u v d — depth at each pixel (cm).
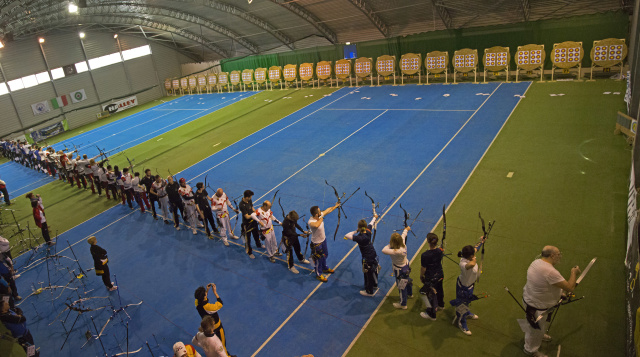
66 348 876
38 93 3491
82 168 1816
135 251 1234
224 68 4178
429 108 2078
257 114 2652
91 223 1499
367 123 2005
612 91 1838
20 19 2756
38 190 2055
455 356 684
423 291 750
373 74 3159
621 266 809
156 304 969
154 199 1391
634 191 896
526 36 2452
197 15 3512
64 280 1148
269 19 3378
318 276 943
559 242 910
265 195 1410
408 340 733
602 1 2252
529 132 1538
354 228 1112
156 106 3872
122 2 2995
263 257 1091
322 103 2617
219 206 1142
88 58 3803
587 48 2280
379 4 2834
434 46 2798
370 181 1373
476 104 2008
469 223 1041
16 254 1361
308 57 3484
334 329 791
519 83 2286
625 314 701
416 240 1016
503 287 813
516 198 1115
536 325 625
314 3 2958
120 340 870
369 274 834
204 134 2395
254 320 853
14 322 805
